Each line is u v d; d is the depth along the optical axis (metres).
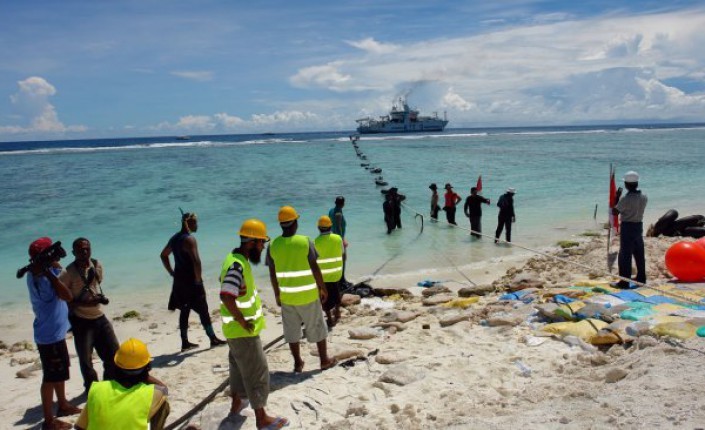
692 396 4.34
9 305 10.68
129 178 34.97
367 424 4.91
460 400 5.30
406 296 10.12
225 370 6.78
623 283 8.70
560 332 6.73
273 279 6.34
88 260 5.82
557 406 4.71
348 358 6.81
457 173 35.78
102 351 5.87
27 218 20.44
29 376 7.03
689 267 8.94
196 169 41.22
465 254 13.96
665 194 24.50
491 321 7.51
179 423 5.29
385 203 16.70
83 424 3.45
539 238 15.74
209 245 15.38
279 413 5.38
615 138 96.81
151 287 11.62
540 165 41.16
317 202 23.66
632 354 5.66
